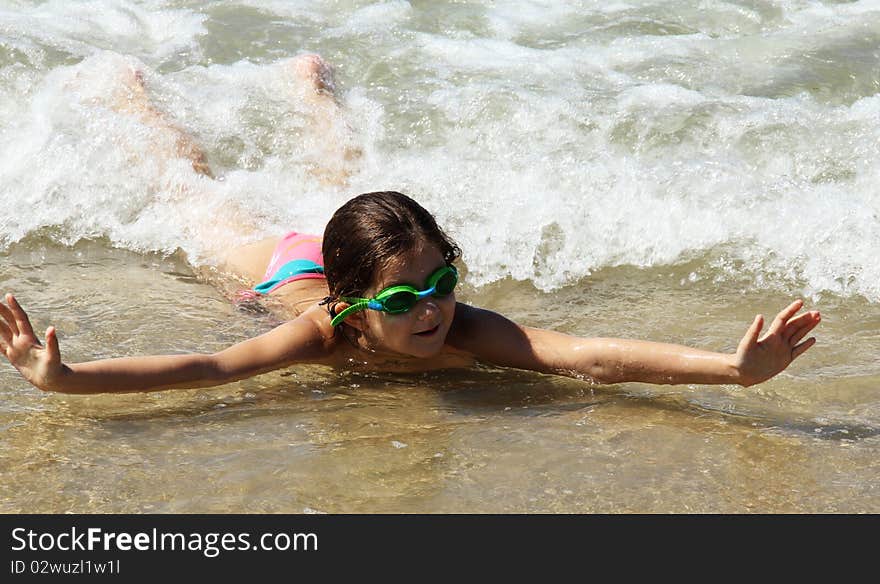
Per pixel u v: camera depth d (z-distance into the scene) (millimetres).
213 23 22281
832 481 9852
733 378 10969
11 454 10148
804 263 14570
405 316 11328
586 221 15539
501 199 16047
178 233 15820
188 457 10188
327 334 12102
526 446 10469
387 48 21172
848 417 11016
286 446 10422
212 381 11406
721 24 22281
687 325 13250
